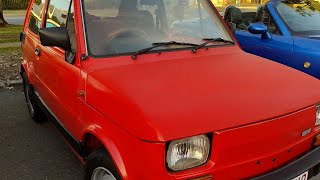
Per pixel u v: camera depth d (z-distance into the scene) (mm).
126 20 3336
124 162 2404
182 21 3629
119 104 2484
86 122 2963
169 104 2381
